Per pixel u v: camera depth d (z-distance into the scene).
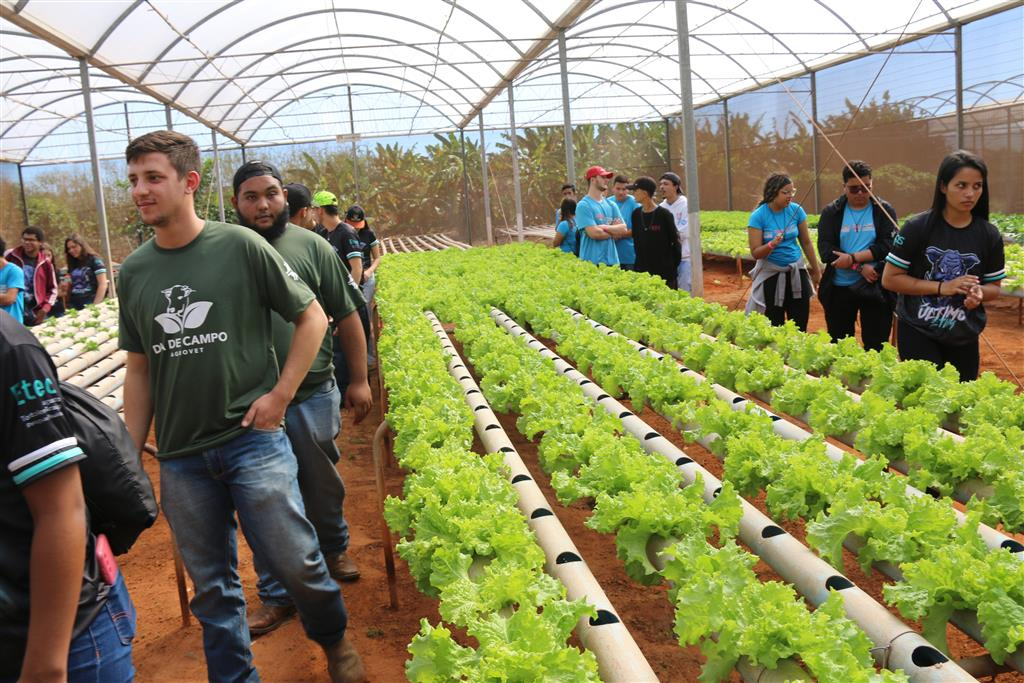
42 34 14.67
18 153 28.80
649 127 33.72
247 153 32.34
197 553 3.43
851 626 2.54
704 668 2.62
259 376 3.46
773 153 26.94
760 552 3.49
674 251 10.44
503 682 2.30
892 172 21.20
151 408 3.62
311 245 4.57
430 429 4.46
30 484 2.02
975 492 3.72
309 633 3.80
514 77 24.62
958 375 4.90
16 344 2.03
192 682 4.16
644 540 3.37
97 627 2.31
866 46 19.42
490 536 3.24
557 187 34.00
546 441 4.50
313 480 4.65
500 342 6.80
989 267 5.20
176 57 19.59
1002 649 2.58
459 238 34.44
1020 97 16.66
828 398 4.82
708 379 5.53
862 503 3.29
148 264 3.38
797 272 8.07
